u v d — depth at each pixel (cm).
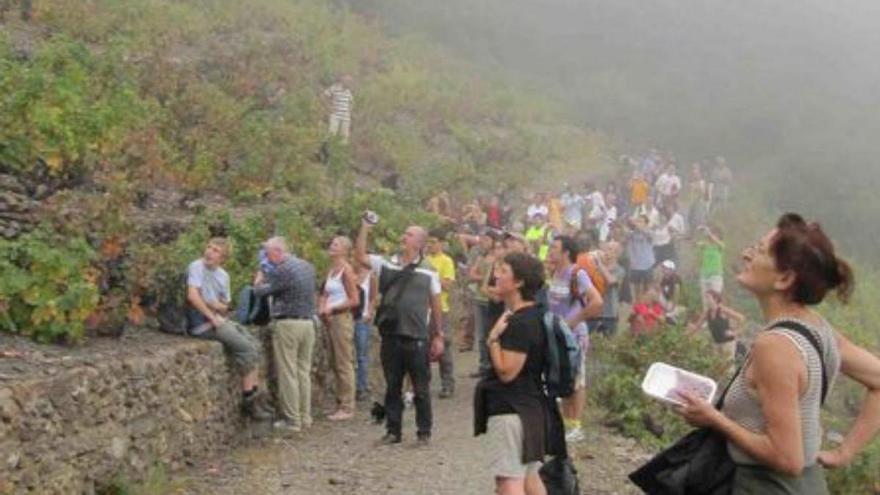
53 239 863
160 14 2148
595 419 1148
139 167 1248
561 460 638
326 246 1416
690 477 385
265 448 981
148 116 1395
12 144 1003
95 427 739
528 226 1998
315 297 1141
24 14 1728
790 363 361
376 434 1057
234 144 1580
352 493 847
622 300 1927
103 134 1084
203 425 916
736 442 371
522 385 625
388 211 1602
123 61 1612
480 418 638
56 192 961
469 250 1630
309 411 1074
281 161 1608
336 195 1666
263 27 2572
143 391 807
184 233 1120
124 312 906
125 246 969
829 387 378
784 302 381
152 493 787
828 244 377
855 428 396
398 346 993
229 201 1428
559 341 628
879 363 394
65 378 703
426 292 993
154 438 823
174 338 938
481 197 2180
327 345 1211
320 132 1875
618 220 2105
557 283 959
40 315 798
